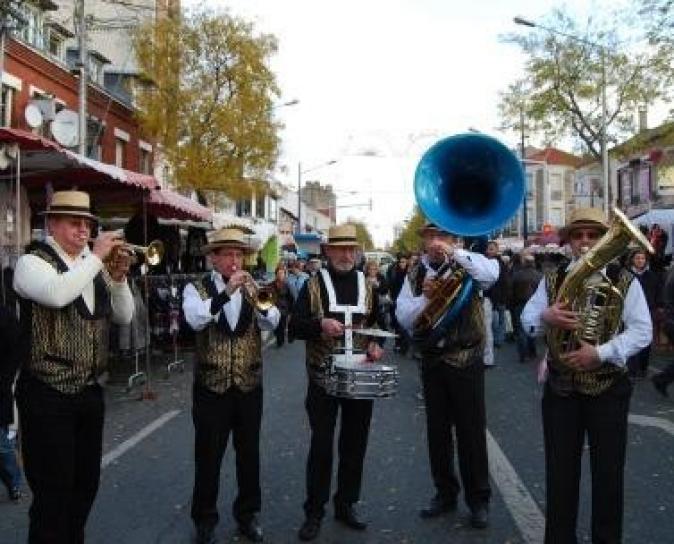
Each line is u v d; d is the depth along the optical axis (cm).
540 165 7056
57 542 404
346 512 526
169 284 1345
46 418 402
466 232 500
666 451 714
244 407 507
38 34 2131
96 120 2395
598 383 418
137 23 2745
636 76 2752
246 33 2586
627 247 380
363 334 525
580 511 547
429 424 546
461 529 520
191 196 2830
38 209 1162
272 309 507
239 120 2547
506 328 1706
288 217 6975
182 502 584
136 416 907
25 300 408
